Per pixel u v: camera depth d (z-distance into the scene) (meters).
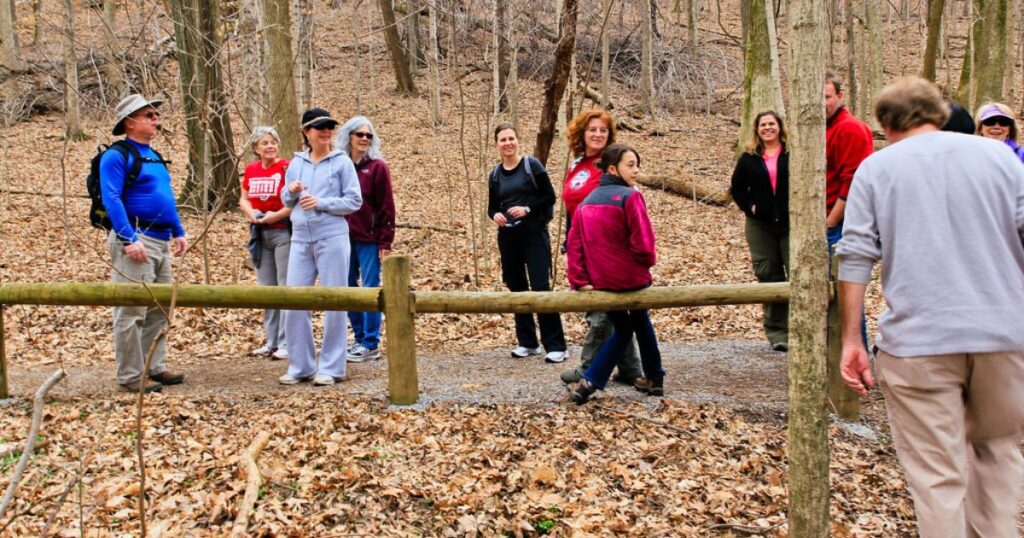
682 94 22.58
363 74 25.95
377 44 28.11
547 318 6.11
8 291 5.18
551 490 4.10
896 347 2.71
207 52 9.80
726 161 17.56
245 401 5.12
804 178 2.56
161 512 3.67
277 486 3.96
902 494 4.31
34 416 2.06
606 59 19.11
